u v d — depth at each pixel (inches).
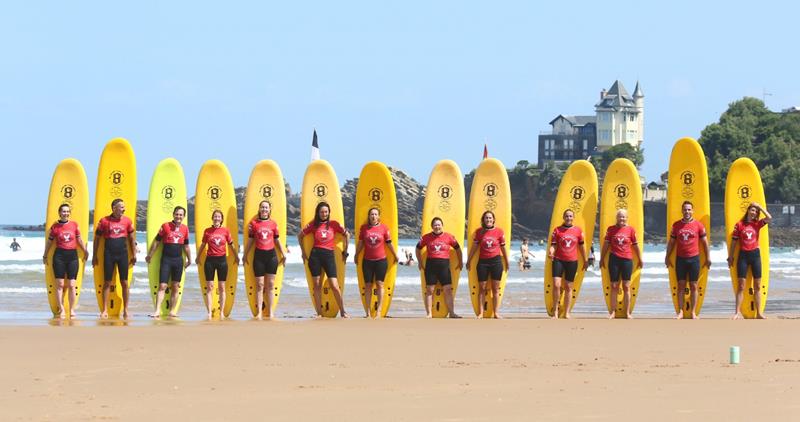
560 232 1304.1
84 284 2021.4
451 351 935.7
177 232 1288.1
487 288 1310.3
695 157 1342.3
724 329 1139.9
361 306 1585.9
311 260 1298.0
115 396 687.1
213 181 1347.2
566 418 606.5
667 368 824.9
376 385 736.3
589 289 2142.0
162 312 1304.1
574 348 962.1
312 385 735.7
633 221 1346.0
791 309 1637.6
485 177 1360.7
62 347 934.4
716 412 621.3
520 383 743.7
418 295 1908.2
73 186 1336.1
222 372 797.9
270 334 1053.8
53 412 628.7
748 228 1314.0
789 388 713.0
